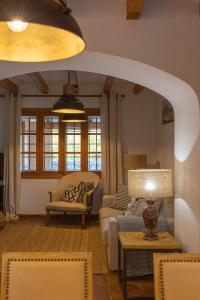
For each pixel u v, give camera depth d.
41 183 7.00
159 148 6.45
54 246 4.89
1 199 6.71
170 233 3.67
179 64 2.65
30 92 6.95
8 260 1.73
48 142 7.06
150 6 2.67
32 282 1.69
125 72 3.00
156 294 1.69
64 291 1.69
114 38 2.64
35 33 1.37
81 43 1.25
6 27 1.34
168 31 2.66
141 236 3.35
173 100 3.21
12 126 6.77
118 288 3.45
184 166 3.04
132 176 3.27
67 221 6.56
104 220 4.84
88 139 7.07
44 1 1.10
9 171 6.74
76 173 6.75
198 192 2.67
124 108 6.96
